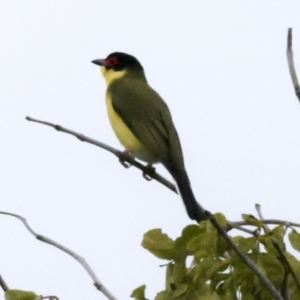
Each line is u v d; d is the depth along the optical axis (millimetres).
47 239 9742
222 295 8617
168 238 8953
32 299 9078
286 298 8281
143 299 9203
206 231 8531
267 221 8844
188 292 8820
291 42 9320
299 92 9141
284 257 8195
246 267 8398
